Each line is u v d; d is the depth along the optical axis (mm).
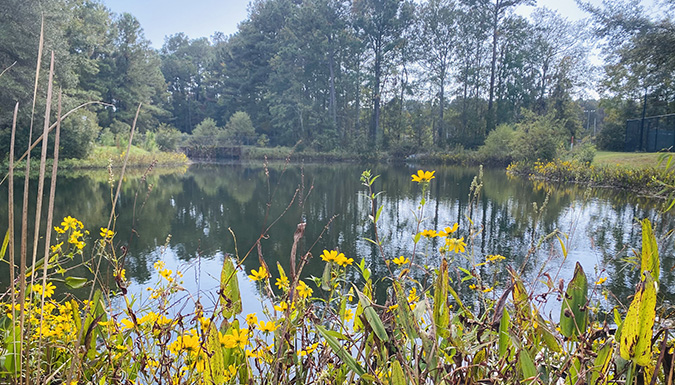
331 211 8688
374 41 33719
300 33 33156
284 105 34312
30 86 15766
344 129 36094
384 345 889
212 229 6688
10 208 650
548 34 31266
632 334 693
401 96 35125
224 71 42781
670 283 3406
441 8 32406
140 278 3783
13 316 701
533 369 809
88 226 6574
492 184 14664
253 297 3246
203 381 864
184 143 36812
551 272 3762
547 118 20219
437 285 848
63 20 17500
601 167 14336
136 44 34344
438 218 7527
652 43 15117
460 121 34438
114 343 1062
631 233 5746
